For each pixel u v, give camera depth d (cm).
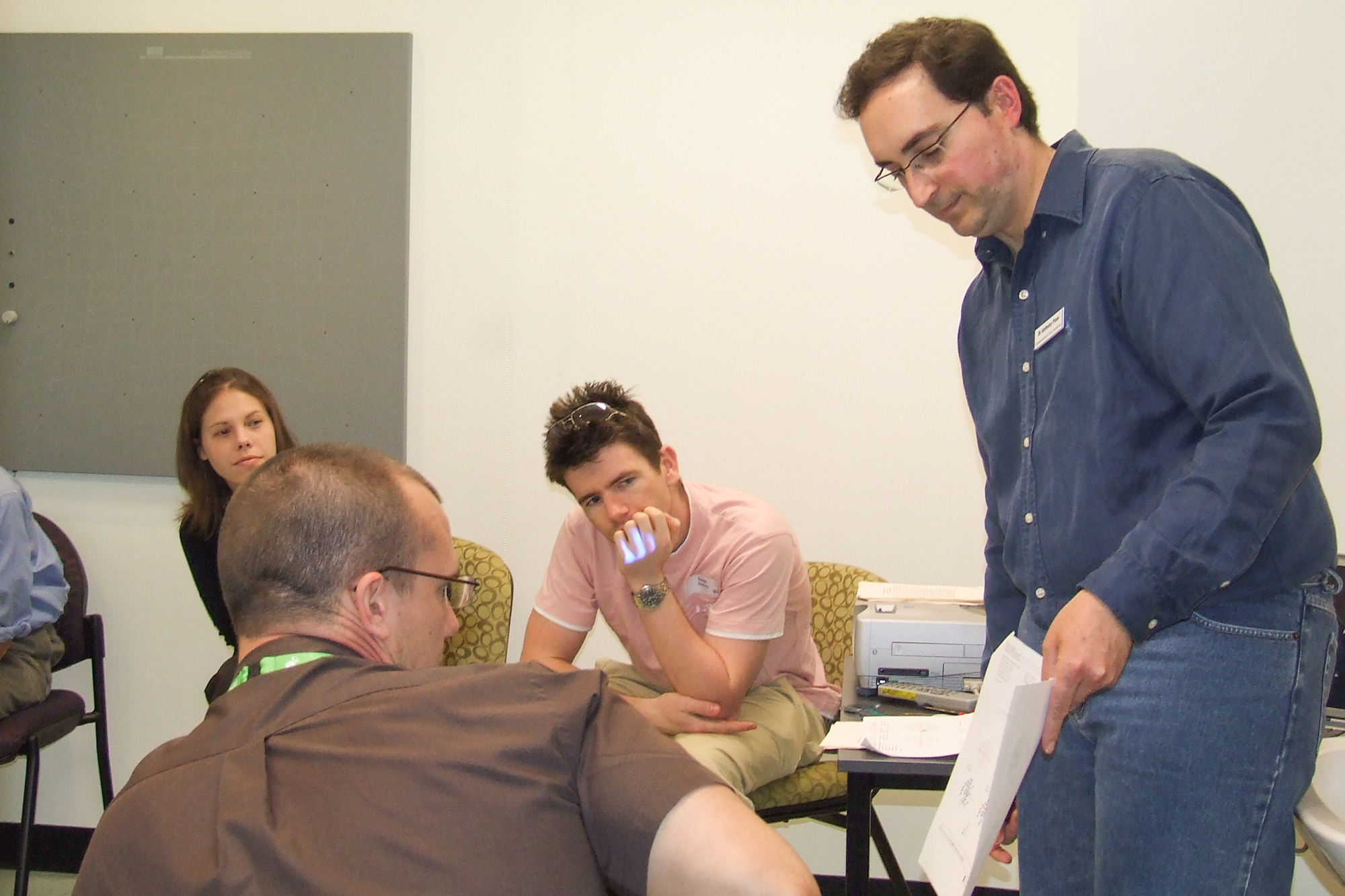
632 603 193
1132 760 108
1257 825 104
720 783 79
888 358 265
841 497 268
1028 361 128
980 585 263
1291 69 184
